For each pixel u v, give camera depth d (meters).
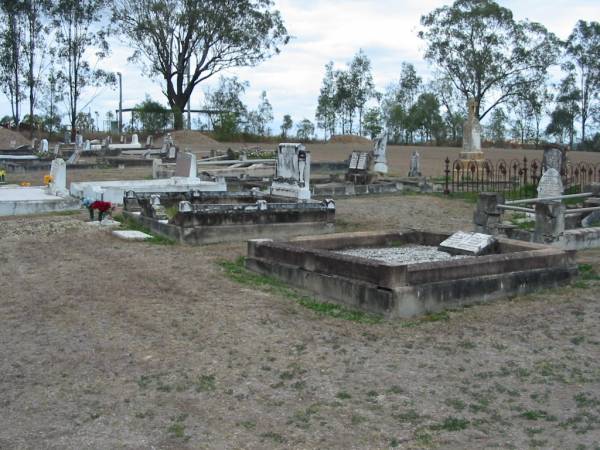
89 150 41.03
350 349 6.76
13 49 54.78
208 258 11.45
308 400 5.53
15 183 24.12
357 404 5.44
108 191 18.28
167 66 55.22
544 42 54.16
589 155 41.84
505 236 12.61
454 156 43.06
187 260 11.27
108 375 6.12
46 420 5.21
